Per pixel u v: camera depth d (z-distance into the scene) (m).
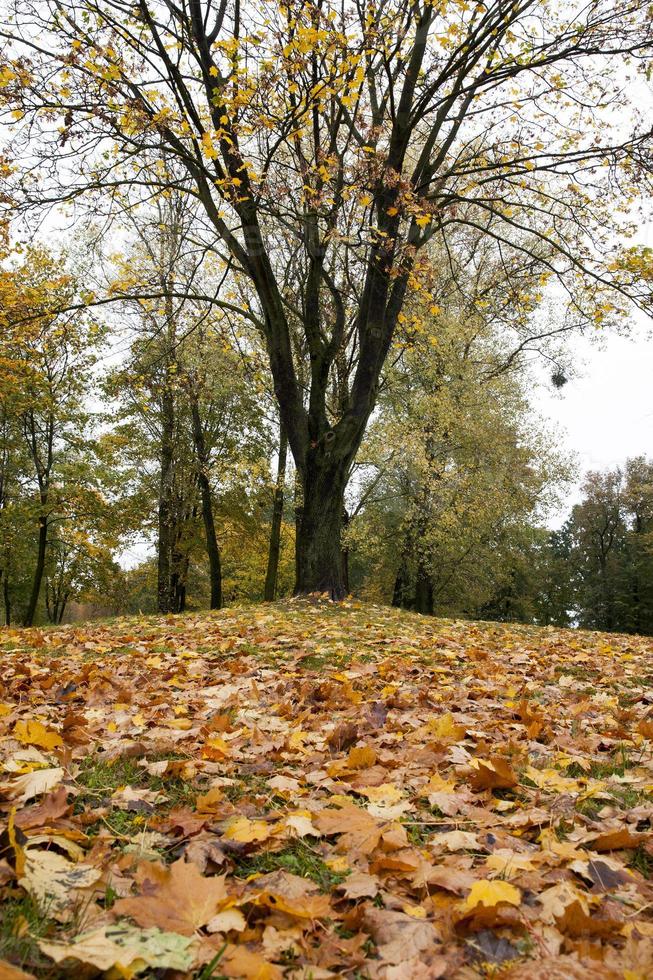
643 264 9.55
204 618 9.38
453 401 20.70
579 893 1.59
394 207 9.47
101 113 8.64
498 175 10.98
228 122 8.28
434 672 5.32
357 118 10.18
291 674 5.05
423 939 1.40
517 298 12.66
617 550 48.03
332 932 1.48
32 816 1.89
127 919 1.41
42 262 17.52
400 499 23.72
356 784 2.52
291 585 33.38
